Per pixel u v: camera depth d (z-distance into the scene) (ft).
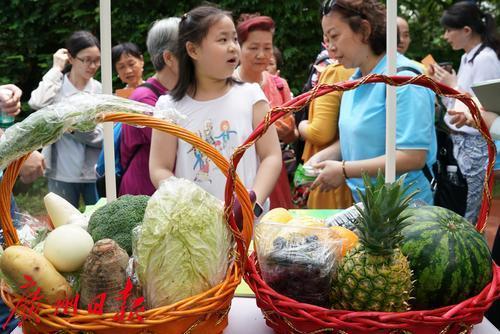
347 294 3.76
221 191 6.99
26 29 26.27
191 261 3.76
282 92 11.60
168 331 3.64
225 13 6.95
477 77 13.10
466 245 4.11
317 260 3.88
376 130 7.72
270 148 7.06
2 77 26.63
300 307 3.70
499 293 3.92
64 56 13.89
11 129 3.94
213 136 7.02
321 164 7.89
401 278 3.68
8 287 3.84
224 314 3.95
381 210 3.61
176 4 25.21
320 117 9.45
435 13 26.07
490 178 4.52
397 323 3.56
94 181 13.66
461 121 8.04
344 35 7.74
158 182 6.91
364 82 4.02
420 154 7.45
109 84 5.85
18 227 5.53
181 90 7.19
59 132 3.98
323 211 6.90
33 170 7.36
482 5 24.64
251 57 10.46
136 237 3.86
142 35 25.31
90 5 26.05
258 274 4.17
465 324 3.75
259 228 4.27
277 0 24.07
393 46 5.45
